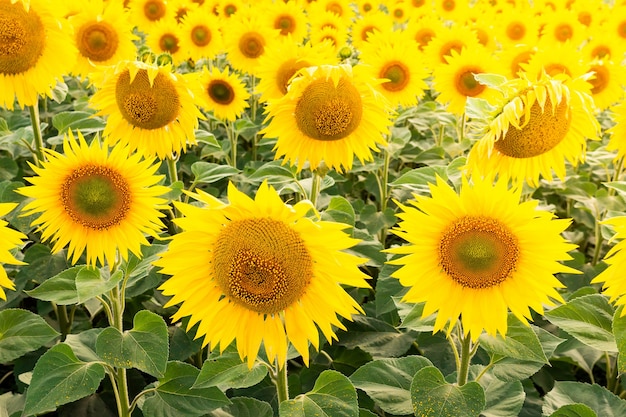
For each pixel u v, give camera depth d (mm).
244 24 2531
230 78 1986
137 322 1003
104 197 1021
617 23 3201
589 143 2193
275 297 904
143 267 1081
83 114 1481
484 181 894
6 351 1019
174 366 1077
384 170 1881
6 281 931
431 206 910
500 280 916
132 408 1104
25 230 1326
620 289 874
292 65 1626
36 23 1383
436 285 929
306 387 1330
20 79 1407
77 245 1048
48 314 1514
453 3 3984
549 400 1042
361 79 1277
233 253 893
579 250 1913
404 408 995
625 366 882
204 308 938
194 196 862
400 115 2057
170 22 2715
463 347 989
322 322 918
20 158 1968
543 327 1408
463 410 911
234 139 2150
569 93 1043
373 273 1689
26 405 973
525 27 3371
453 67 1969
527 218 893
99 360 1075
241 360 957
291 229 887
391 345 1343
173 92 1388
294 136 1322
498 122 1046
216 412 1105
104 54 1914
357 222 1767
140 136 1438
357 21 3215
